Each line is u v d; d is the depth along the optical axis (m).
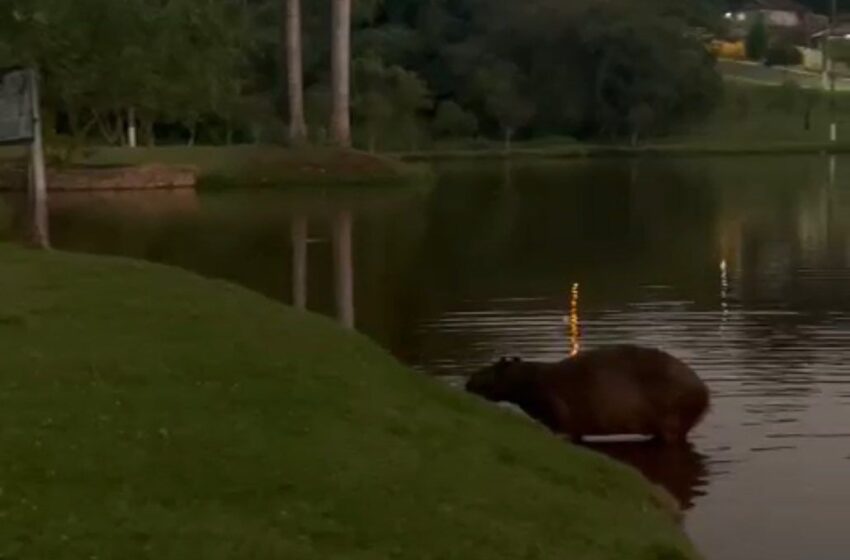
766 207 45.44
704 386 14.67
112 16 50.28
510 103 87.19
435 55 89.88
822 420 15.24
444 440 11.09
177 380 11.57
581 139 90.19
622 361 14.80
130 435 10.08
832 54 112.88
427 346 19.84
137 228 38.00
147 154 57.06
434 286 26.48
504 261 30.84
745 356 18.91
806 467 13.38
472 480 10.15
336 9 60.78
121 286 15.77
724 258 31.27
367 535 8.86
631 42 87.75
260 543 8.48
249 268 28.98
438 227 38.78
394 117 80.44
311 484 9.52
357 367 12.70
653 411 14.51
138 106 56.31
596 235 36.78
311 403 11.31
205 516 8.83
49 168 51.56
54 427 10.12
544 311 23.11
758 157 77.12
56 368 11.66
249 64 74.62
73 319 13.73
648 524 10.27
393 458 10.29
